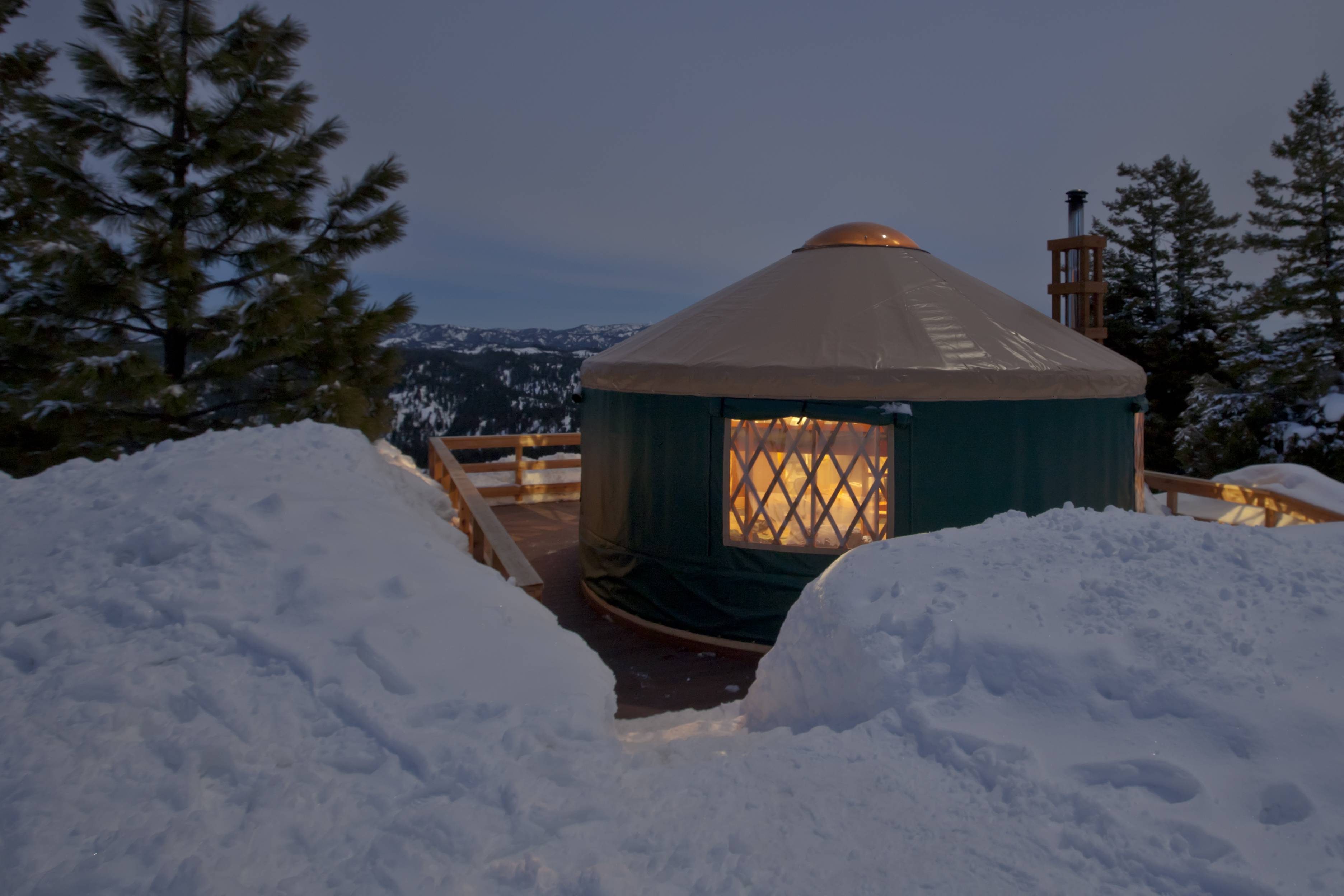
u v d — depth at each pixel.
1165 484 8.62
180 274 7.88
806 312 6.20
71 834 2.04
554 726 2.59
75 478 4.95
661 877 1.96
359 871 1.97
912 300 6.32
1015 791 2.26
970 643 2.79
